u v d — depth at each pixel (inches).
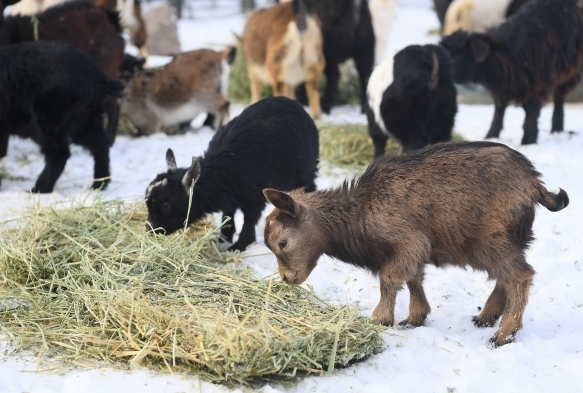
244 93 589.3
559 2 443.2
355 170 398.0
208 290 231.8
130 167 416.8
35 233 271.3
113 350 208.8
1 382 194.4
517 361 209.3
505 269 218.5
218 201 293.6
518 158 222.4
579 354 215.0
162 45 772.6
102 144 373.1
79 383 193.6
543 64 434.3
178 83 497.0
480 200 216.7
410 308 237.1
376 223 222.1
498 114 458.6
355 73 595.2
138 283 233.9
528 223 219.9
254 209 302.0
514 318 220.5
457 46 435.5
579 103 606.2
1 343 217.5
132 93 494.6
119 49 461.4
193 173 281.4
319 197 232.1
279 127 307.4
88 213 291.6
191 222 291.7
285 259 227.3
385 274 225.3
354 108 577.3
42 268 254.5
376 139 399.9
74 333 218.2
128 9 590.6
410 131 386.9
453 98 392.2
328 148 420.2
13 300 241.6
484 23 582.9
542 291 261.4
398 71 381.1
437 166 222.1
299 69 513.7
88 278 247.0
